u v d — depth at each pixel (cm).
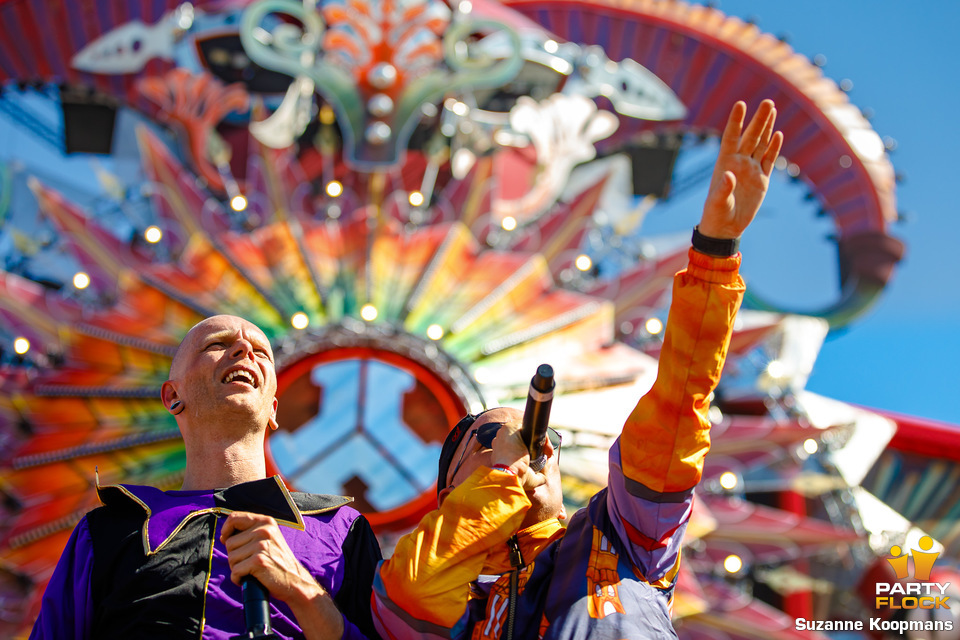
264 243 986
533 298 973
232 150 1349
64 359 947
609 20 1628
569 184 1380
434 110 1298
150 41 1395
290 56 1198
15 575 834
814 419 1129
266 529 252
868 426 1144
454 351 923
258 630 234
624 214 1306
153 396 880
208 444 308
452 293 971
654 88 1465
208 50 1422
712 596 912
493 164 1139
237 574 247
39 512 830
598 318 958
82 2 1415
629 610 247
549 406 251
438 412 884
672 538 258
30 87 1502
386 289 975
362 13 1229
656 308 1030
